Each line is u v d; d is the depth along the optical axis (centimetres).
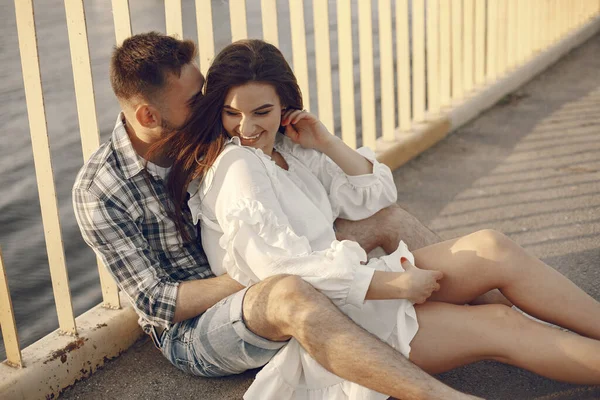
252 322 222
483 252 235
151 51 230
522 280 233
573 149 452
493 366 254
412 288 221
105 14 872
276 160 265
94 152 241
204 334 234
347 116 406
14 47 790
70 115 597
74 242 414
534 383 244
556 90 577
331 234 249
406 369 202
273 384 224
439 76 495
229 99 232
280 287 215
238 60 231
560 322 233
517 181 411
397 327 223
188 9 896
